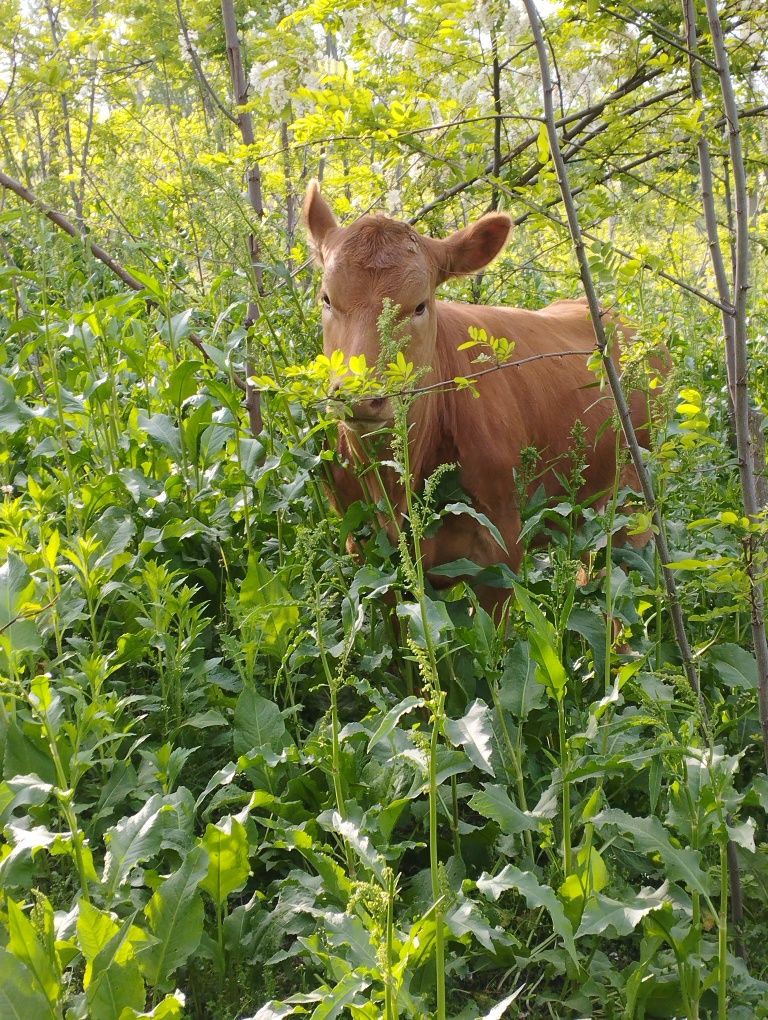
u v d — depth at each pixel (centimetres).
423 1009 239
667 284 490
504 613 399
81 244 509
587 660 378
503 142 573
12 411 445
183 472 455
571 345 532
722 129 477
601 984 269
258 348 461
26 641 304
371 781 308
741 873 309
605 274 310
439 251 426
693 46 330
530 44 420
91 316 480
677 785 273
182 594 360
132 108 864
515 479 421
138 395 545
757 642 311
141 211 605
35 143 782
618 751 311
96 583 350
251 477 444
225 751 365
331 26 488
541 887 247
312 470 445
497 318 501
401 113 437
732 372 333
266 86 468
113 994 221
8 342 647
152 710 351
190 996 278
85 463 465
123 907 273
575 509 395
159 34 802
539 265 645
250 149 462
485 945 232
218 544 433
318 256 458
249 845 286
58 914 244
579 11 423
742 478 323
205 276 662
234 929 276
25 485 468
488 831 309
